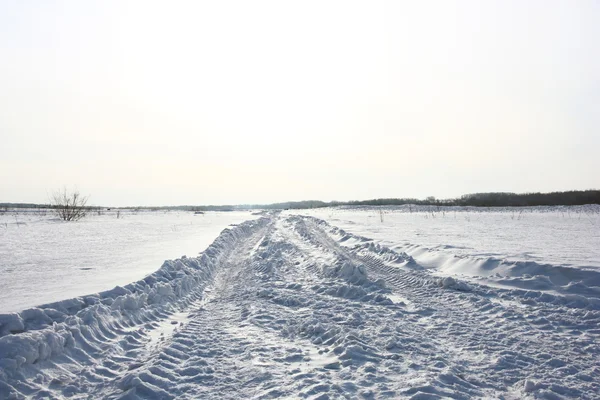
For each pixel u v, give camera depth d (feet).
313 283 32.96
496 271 33.83
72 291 26.73
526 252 44.39
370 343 17.80
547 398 12.57
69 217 152.87
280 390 13.12
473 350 16.99
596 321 20.65
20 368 13.83
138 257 47.42
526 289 28.45
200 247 57.47
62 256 48.73
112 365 15.84
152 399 12.67
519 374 14.44
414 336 18.81
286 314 23.62
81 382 14.10
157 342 18.83
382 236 71.10
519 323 20.80
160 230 101.86
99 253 51.78
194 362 15.66
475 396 12.69
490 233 76.43
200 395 12.90
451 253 42.60
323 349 17.47
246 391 13.16
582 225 98.48
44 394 13.01
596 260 36.65
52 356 15.35
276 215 205.87
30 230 98.02
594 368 14.87
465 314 22.82
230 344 18.06
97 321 19.34
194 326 21.13
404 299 27.02
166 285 27.30
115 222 147.64
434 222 120.26
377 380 13.88
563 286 27.81
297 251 53.52
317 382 13.71
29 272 36.27
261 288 30.94
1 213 217.97
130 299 22.80
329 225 100.73
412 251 48.47
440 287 30.04
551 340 18.12
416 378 13.93
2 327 16.33
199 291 31.14
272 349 17.42
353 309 24.13
